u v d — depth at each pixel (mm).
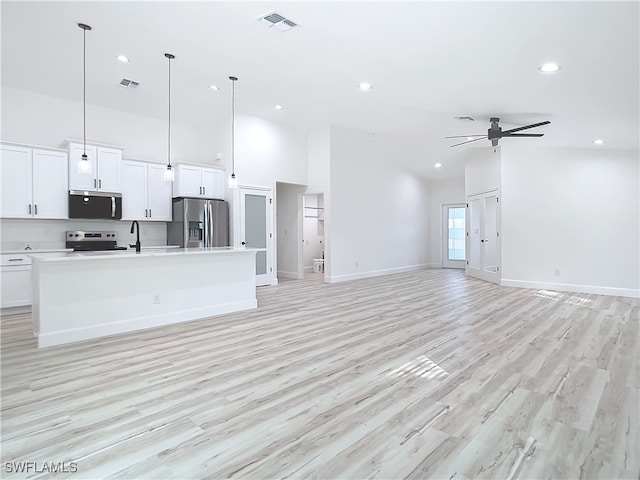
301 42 3320
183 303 4523
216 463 1798
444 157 9188
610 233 6215
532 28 2744
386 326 4289
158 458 1839
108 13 3174
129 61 4230
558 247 6648
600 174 6285
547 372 2896
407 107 5520
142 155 6477
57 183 5238
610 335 3879
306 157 8188
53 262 3582
